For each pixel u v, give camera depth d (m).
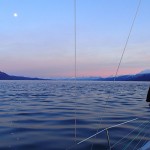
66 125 13.53
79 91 53.72
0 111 20.34
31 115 17.77
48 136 10.91
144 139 9.88
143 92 53.47
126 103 27.70
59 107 23.25
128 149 8.68
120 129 11.91
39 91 53.00
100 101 30.19
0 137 10.77
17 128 12.80
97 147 9.02
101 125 13.40
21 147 9.26
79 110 20.62
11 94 43.22
